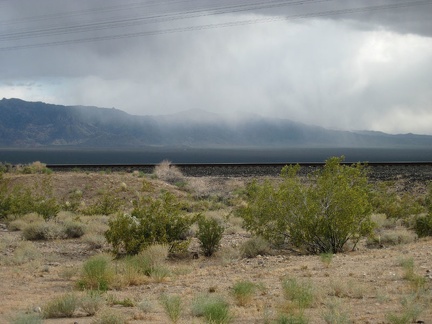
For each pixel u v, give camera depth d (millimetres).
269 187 21234
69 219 30141
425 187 44969
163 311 10539
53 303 10758
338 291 11539
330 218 19938
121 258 19391
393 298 10844
